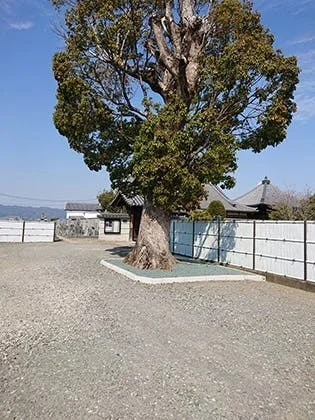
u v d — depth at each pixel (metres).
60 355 4.92
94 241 29.20
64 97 12.50
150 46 13.79
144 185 11.49
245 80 11.48
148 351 5.11
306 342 5.71
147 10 12.76
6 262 15.05
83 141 13.76
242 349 5.29
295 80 11.66
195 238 17.69
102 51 12.38
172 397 3.78
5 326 6.19
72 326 6.24
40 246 23.39
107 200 45.78
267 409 3.58
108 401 3.68
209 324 6.55
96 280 11.00
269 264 12.30
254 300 8.84
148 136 11.36
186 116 11.55
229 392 3.92
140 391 3.90
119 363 4.66
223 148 11.42
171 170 10.95
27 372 4.36
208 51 13.91
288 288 10.88
